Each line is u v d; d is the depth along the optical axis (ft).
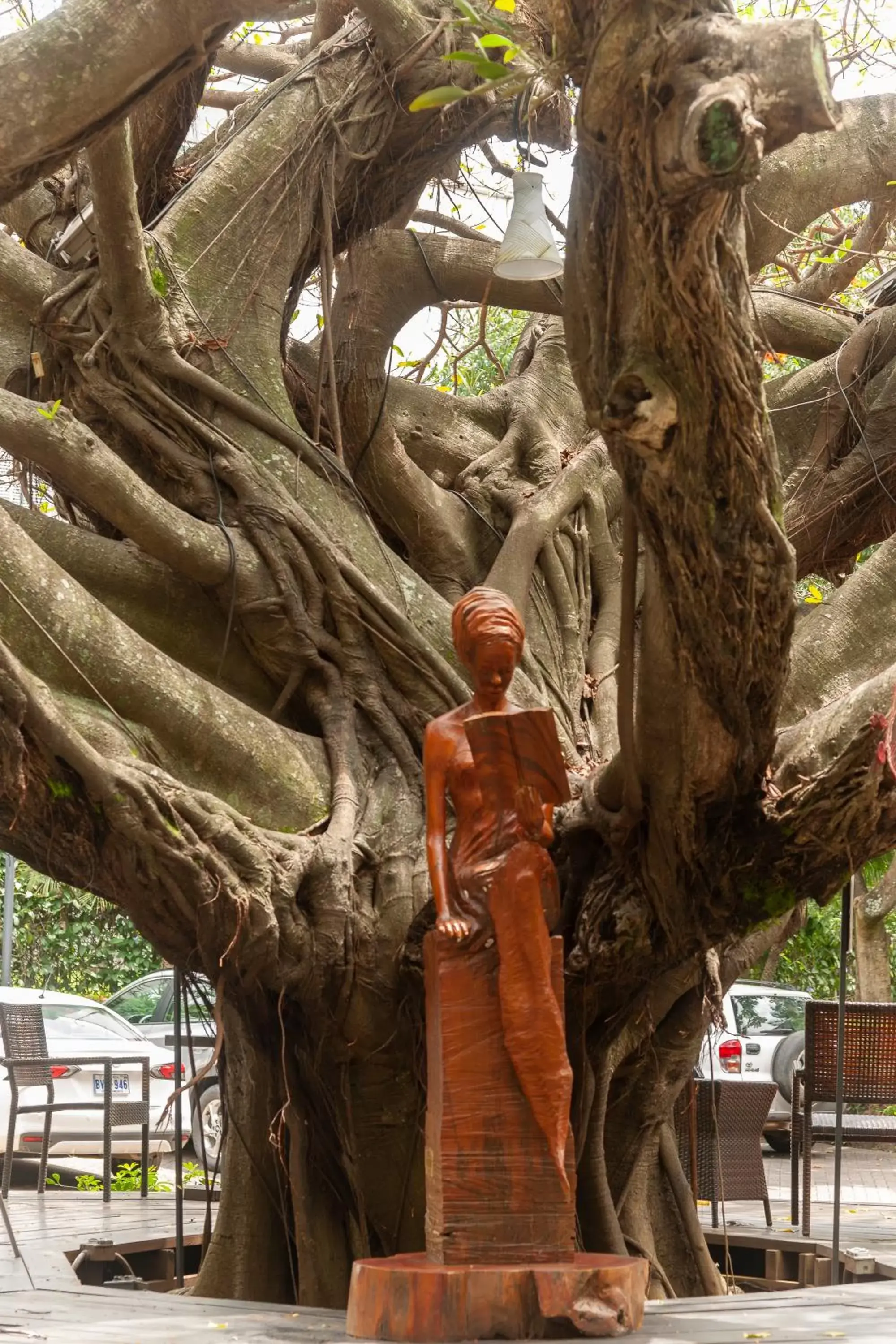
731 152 10.81
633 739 16.72
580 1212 21.09
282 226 24.47
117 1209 31.19
